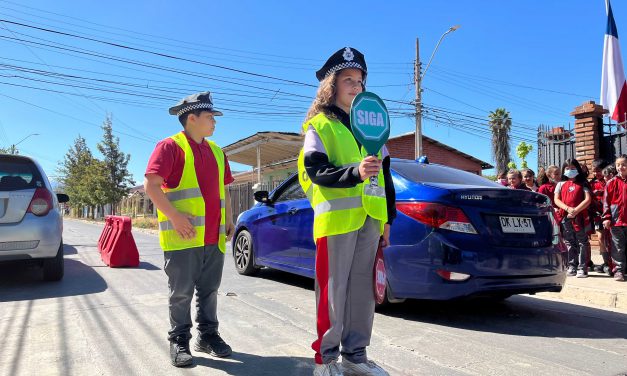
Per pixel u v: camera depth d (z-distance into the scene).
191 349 3.41
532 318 4.54
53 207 5.94
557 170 7.58
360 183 2.51
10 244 5.53
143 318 4.27
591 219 6.81
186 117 3.18
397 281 4.24
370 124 2.48
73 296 5.25
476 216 4.03
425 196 4.17
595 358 3.37
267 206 6.34
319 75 2.80
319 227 2.61
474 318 4.49
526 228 4.22
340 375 2.55
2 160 5.79
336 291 2.59
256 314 4.48
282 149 21.69
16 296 5.26
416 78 20.50
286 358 3.27
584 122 9.16
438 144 27.12
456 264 3.91
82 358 3.22
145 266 7.69
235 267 7.50
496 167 34.53
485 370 3.10
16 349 3.41
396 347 3.56
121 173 37.28
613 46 7.80
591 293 5.39
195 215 3.10
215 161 3.28
